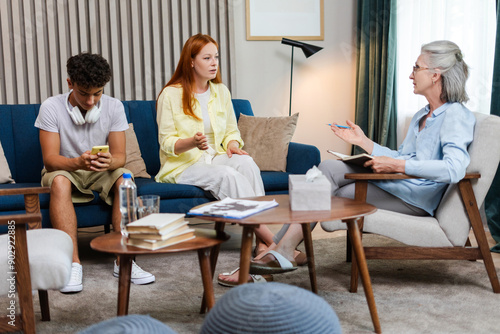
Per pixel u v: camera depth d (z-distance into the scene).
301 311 1.03
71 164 2.20
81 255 2.58
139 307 1.80
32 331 1.42
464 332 1.54
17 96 3.25
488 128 1.92
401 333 1.54
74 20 3.27
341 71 3.12
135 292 1.97
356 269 1.91
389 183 2.04
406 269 2.24
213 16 3.33
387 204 2.08
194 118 2.53
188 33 3.41
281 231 1.85
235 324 1.03
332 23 3.12
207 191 2.46
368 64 3.01
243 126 2.87
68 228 2.15
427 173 1.88
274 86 3.21
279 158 2.74
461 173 1.87
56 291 2.01
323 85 3.16
